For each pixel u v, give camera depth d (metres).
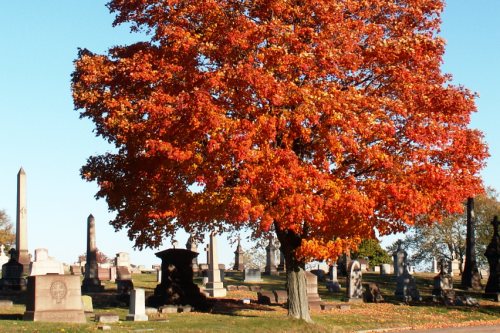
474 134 24.58
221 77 22.39
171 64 23.88
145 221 26.39
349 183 22.77
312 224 22.70
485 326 31.19
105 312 30.12
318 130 22.92
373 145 23.47
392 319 32.44
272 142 23.17
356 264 40.62
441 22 26.69
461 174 24.05
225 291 41.72
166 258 33.62
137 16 26.44
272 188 21.27
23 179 56.81
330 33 23.95
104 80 25.72
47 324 22.97
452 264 71.50
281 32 23.14
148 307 32.56
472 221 52.19
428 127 23.31
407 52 24.30
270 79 21.80
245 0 24.64
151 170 24.81
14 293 39.66
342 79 24.73
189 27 24.84
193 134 21.97
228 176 22.75
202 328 23.83
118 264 61.09
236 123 21.75
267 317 27.28
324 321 30.47
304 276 26.84
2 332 21.02
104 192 26.86
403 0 26.62
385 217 23.14
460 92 24.77
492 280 44.34
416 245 80.69
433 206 24.45
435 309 37.19
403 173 23.56
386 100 23.64
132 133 23.94
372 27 24.94
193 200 23.64
